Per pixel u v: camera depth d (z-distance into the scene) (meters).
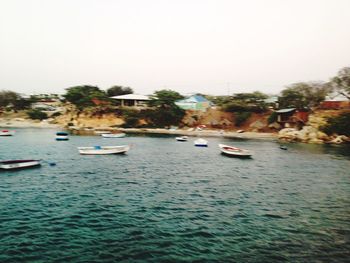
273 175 41.53
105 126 134.25
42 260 15.70
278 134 108.75
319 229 21.30
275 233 20.39
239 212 24.77
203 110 147.12
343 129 91.88
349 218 23.84
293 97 127.12
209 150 69.75
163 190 31.39
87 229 20.16
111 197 28.12
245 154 58.38
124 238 18.83
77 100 146.12
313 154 64.94
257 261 16.31
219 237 19.47
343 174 42.94
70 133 106.94
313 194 31.36
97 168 43.16
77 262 15.59
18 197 27.44
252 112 136.50
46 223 21.06
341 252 17.64
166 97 139.62
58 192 29.42
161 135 109.81
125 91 181.25
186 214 23.86
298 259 16.66
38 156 53.34
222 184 35.06
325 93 119.38
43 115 161.50
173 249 17.48
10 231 19.42
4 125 143.75
